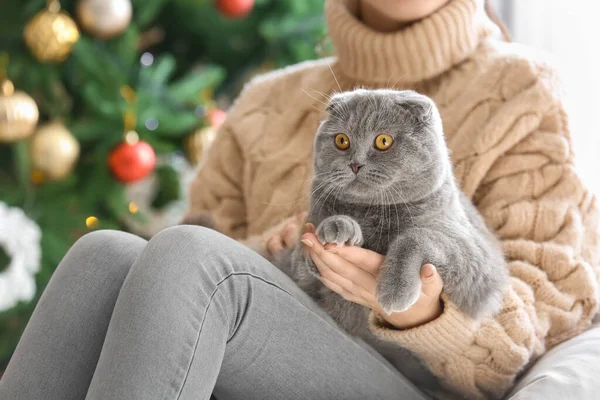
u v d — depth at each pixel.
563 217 1.04
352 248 0.91
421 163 0.93
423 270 0.89
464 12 1.11
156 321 0.86
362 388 0.96
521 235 1.05
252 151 1.22
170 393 0.85
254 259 0.92
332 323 0.96
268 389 0.94
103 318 0.94
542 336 0.99
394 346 1.00
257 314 0.91
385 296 0.88
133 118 1.63
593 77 1.47
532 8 1.53
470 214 1.00
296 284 0.97
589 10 1.48
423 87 1.16
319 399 0.95
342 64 1.19
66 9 1.66
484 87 1.11
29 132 1.55
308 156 1.18
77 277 0.95
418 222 0.94
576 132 1.47
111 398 0.84
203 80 1.71
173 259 0.88
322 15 1.73
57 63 1.65
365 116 0.94
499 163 1.08
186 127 1.68
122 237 0.98
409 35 1.12
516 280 1.00
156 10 1.72
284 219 1.17
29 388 0.91
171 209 1.76
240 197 1.25
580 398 0.88
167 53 1.88
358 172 0.93
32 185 1.66
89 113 1.67
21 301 1.58
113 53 1.67
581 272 1.02
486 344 0.95
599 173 1.45
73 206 1.67
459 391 1.00
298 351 0.93
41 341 0.93
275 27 1.74
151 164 1.62
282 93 1.24
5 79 1.60
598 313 1.05
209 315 0.88
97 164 1.66
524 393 0.89
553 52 1.51
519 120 1.08
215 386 0.95
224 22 1.82
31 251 1.52
